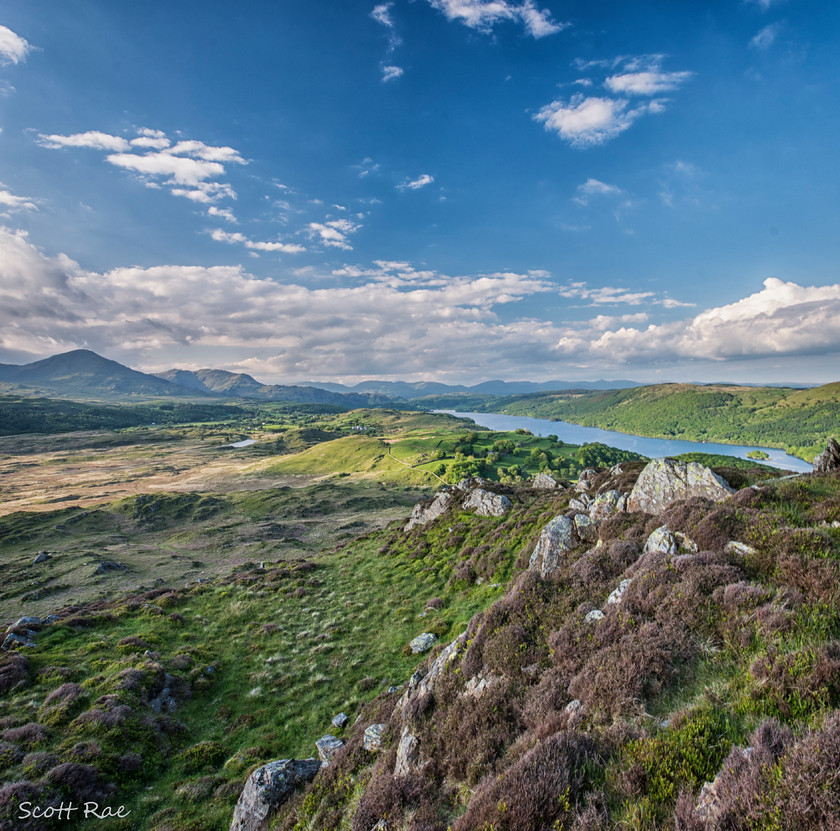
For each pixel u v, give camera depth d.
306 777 12.43
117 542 83.06
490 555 29.80
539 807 5.61
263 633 27.11
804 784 4.27
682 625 8.89
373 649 23.44
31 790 12.73
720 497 19.39
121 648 23.28
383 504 112.50
